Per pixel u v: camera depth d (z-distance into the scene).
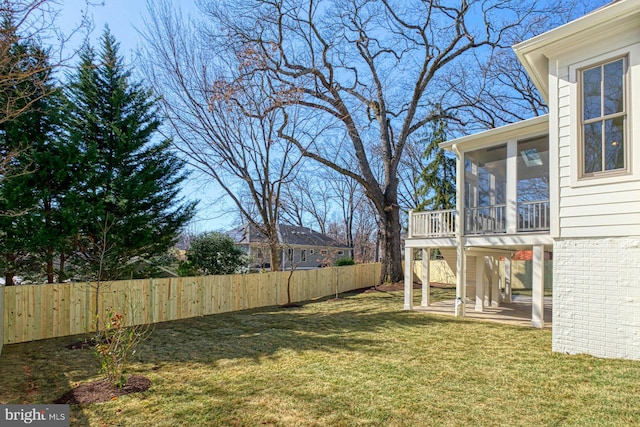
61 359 6.15
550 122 6.30
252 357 6.11
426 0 15.69
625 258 5.48
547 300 13.77
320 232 33.91
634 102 5.43
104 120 10.76
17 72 4.46
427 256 11.86
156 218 11.56
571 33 5.88
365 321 9.39
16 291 7.57
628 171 5.46
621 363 5.32
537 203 8.53
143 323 9.38
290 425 3.58
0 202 8.30
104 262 10.05
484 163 9.98
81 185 9.80
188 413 3.86
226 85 12.84
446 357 5.93
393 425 3.56
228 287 11.66
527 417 3.72
